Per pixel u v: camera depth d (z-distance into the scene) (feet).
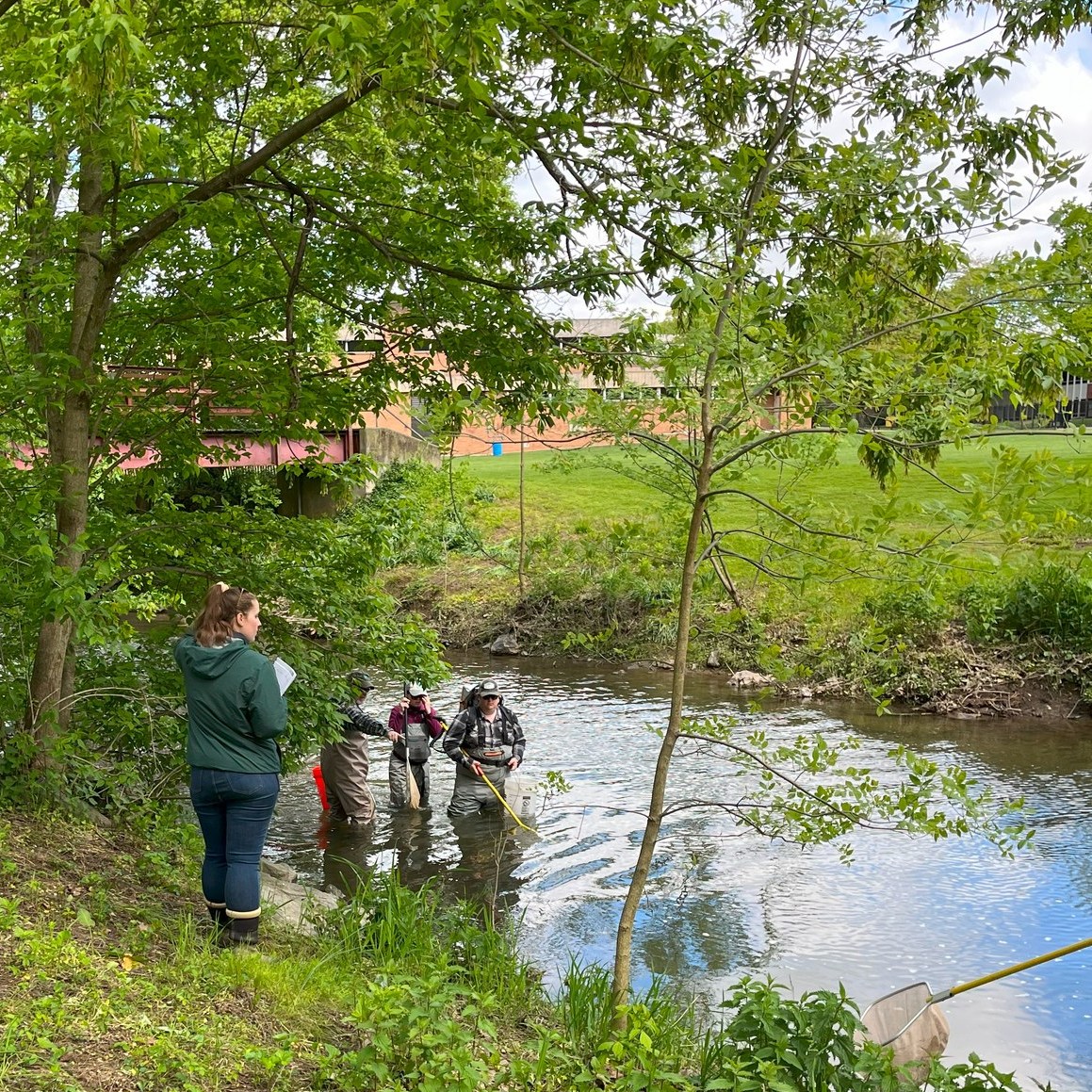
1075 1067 20.84
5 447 25.54
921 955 25.82
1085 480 13.23
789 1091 13.28
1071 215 14.71
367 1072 13.41
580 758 44.47
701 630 19.03
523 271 23.76
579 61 18.88
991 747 46.11
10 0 17.72
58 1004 13.37
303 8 18.93
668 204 19.21
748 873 31.37
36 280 23.26
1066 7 16.26
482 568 80.74
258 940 18.62
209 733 16.96
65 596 19.12
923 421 14.39
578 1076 14.82
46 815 21.86
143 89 20.31
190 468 29.71
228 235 25.91
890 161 17.44
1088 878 30.86
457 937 23.76
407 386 31.01
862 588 16.37
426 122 21.45
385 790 40.57
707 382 15.87
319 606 29.48
